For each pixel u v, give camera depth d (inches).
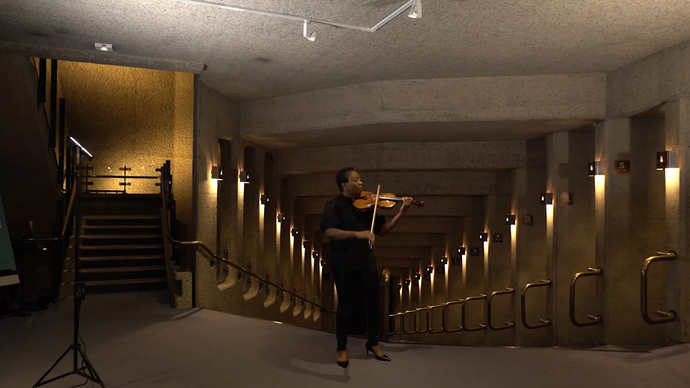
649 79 228.8
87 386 146.3
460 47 221.3
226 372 158.6
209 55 237.9
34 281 312.3
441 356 173.0
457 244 538.3
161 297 292.7
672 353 175.3
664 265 257.4
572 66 249.8
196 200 277.3
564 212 312.7
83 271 310.7
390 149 388.8
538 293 367.2
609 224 259.9
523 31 200.1
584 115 263.0
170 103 465.4
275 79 279.3
